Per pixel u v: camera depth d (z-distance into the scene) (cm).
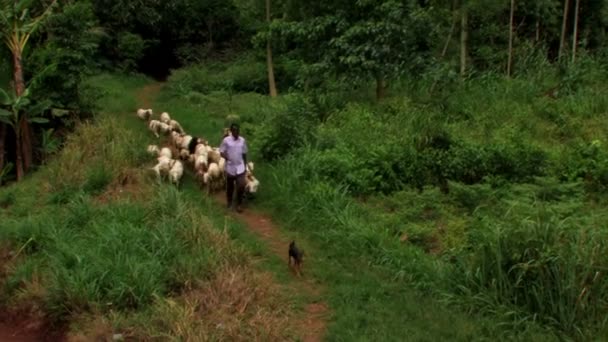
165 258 755
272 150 1161
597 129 1212
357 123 1240
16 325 722
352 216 879
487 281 661
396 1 1420
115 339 624
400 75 1455
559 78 1614
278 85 2123
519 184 934
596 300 601
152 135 1423
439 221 858
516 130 1171
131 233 796
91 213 902
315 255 818
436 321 623
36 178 1129
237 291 684
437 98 1430
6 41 1212
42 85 1295
